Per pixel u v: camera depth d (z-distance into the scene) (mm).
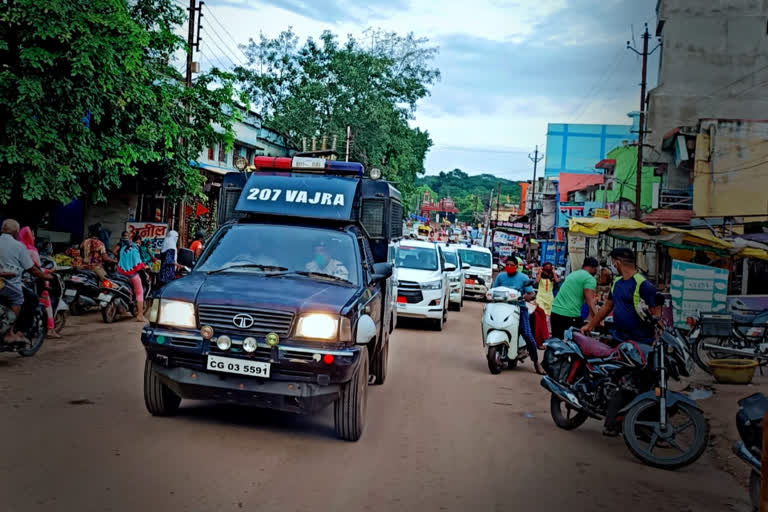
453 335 15586
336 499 4559
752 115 35875
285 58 41188
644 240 17719
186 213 23875
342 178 7973
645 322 7059
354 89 40094
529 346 10938
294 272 6742
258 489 4605
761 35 36031
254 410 6945
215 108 17188
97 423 5926
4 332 8281
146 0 15734
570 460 6117
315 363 5578
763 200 26438
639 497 5195
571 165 55125
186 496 4355
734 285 21188
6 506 3955
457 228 103562
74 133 11953
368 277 7105
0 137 11062
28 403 6457
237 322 5672
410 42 43406
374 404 7859
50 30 10742
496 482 5281
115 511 4004
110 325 12578
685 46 36406
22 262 8352
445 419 7371
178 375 5801
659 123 36312
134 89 12695
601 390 6859
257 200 7488
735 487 5695
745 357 11859
